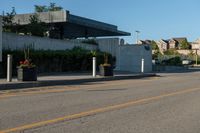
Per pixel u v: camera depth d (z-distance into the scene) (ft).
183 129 28.19
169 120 31.71
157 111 36.50
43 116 32.76
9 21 133.59
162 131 27.40
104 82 79.30
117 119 31.86
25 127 27.91
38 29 133.08
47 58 101.24
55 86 67.00
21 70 68.95
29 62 70.49
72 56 110.83
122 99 45.73
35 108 37.47
